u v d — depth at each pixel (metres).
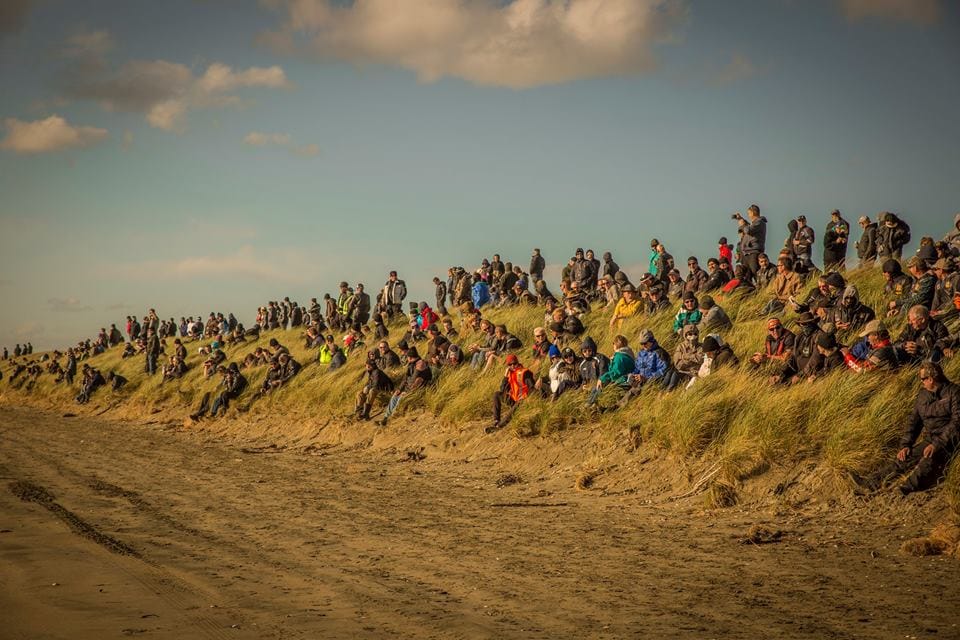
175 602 6.25
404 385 18.48
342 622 5.69
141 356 41.56
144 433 23.80
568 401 13.98
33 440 22.00
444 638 5.30
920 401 8.62
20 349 65.81
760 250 18.69
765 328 14.55
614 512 9.78
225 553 7.99
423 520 9.54
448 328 22.59
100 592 6.55
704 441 11.03
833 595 5.98
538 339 16.66
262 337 37.44
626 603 5.98
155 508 10.70
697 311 15.80
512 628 5.47
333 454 16.83
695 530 8.57
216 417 24.14
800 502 9.16
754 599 5.97
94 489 12.44
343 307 30.55
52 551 8.07
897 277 14.17
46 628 5.61
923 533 7.64
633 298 18.22
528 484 12.04
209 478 13.65
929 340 10.71
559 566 7.18
